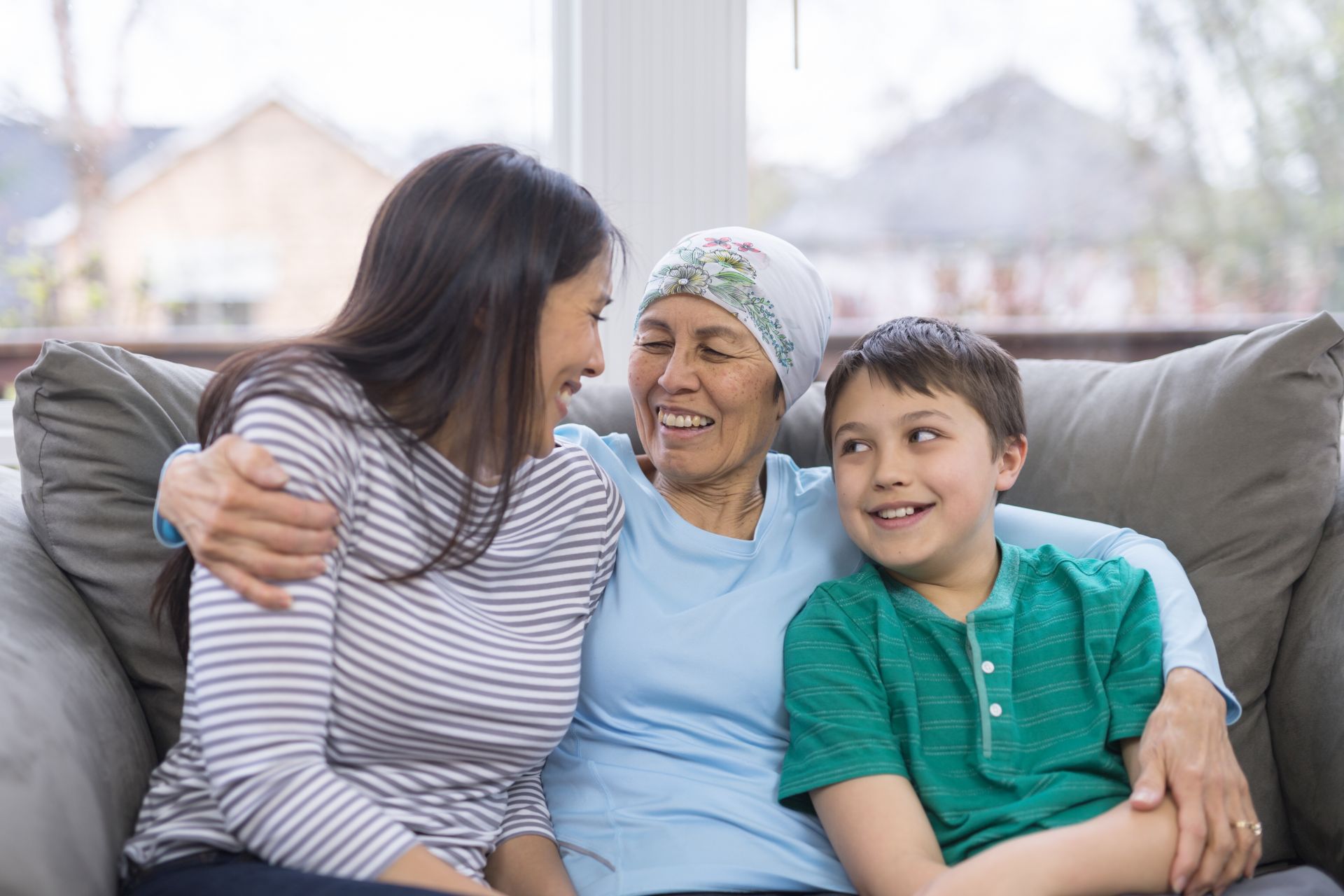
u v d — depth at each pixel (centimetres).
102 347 122
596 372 106
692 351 123
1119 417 139
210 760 83
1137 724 107
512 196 96
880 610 118
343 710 94
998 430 123
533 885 101
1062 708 111
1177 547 131
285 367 91
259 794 82
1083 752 107
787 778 109
